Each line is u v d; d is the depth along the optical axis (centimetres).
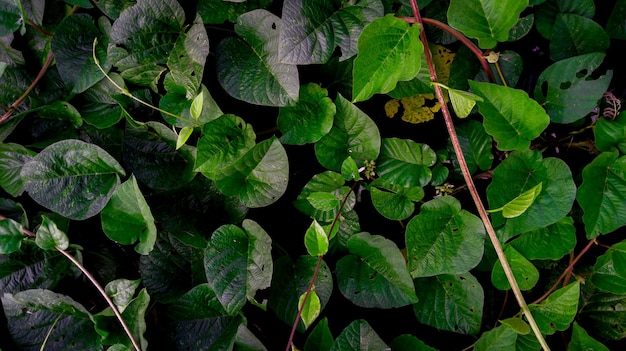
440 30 77
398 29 69
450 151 78
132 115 78
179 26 74
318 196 76
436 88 72
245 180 76
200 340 77
